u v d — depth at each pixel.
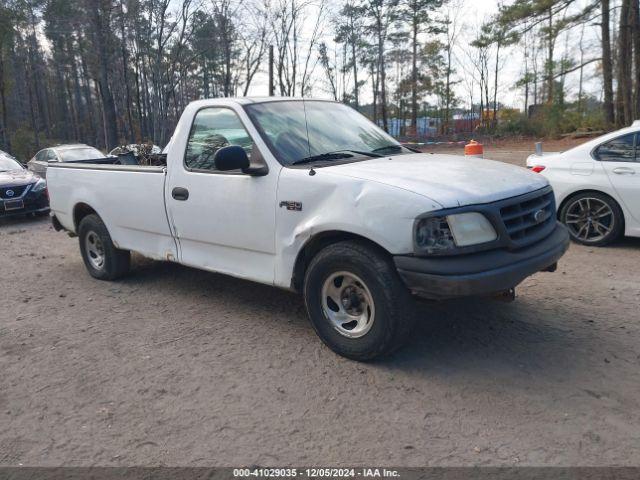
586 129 32.19
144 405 3.59
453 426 3.21
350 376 3.85
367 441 3.11
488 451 2.97
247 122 4.56
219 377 3.93
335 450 3.04
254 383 3.82
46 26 32.22
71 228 6.66
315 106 5.18
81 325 5.06
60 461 3.03
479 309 4.97
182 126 5.09
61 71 47.53
